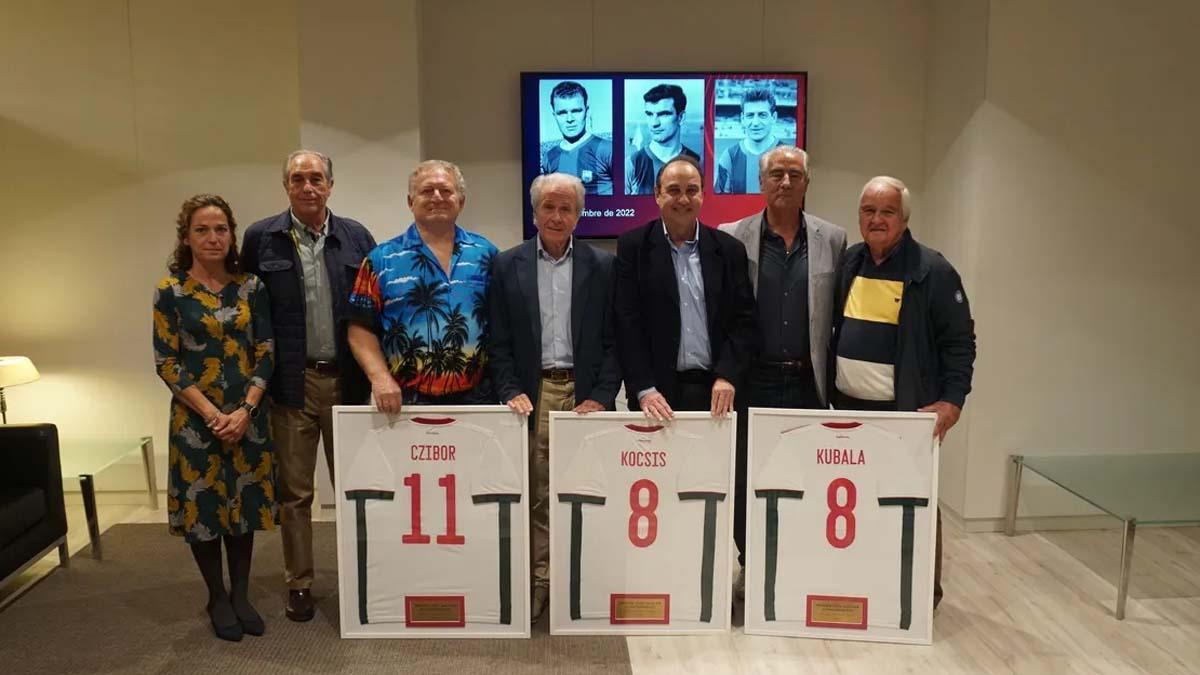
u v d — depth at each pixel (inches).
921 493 110.3
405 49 154.2
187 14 161.6
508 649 110.2
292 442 117.4
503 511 110.5
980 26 145.0
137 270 167.0
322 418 119.6
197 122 164.1
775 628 113.3
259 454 113.0
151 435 171.8
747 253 119.3
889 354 114.7
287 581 119.3
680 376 114.3
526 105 161.8
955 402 112.7
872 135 168.4
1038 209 148.2
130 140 163.6
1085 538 152.4
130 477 172.7
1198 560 141.9
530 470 116.5
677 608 112.8
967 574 135.9
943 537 152.9
